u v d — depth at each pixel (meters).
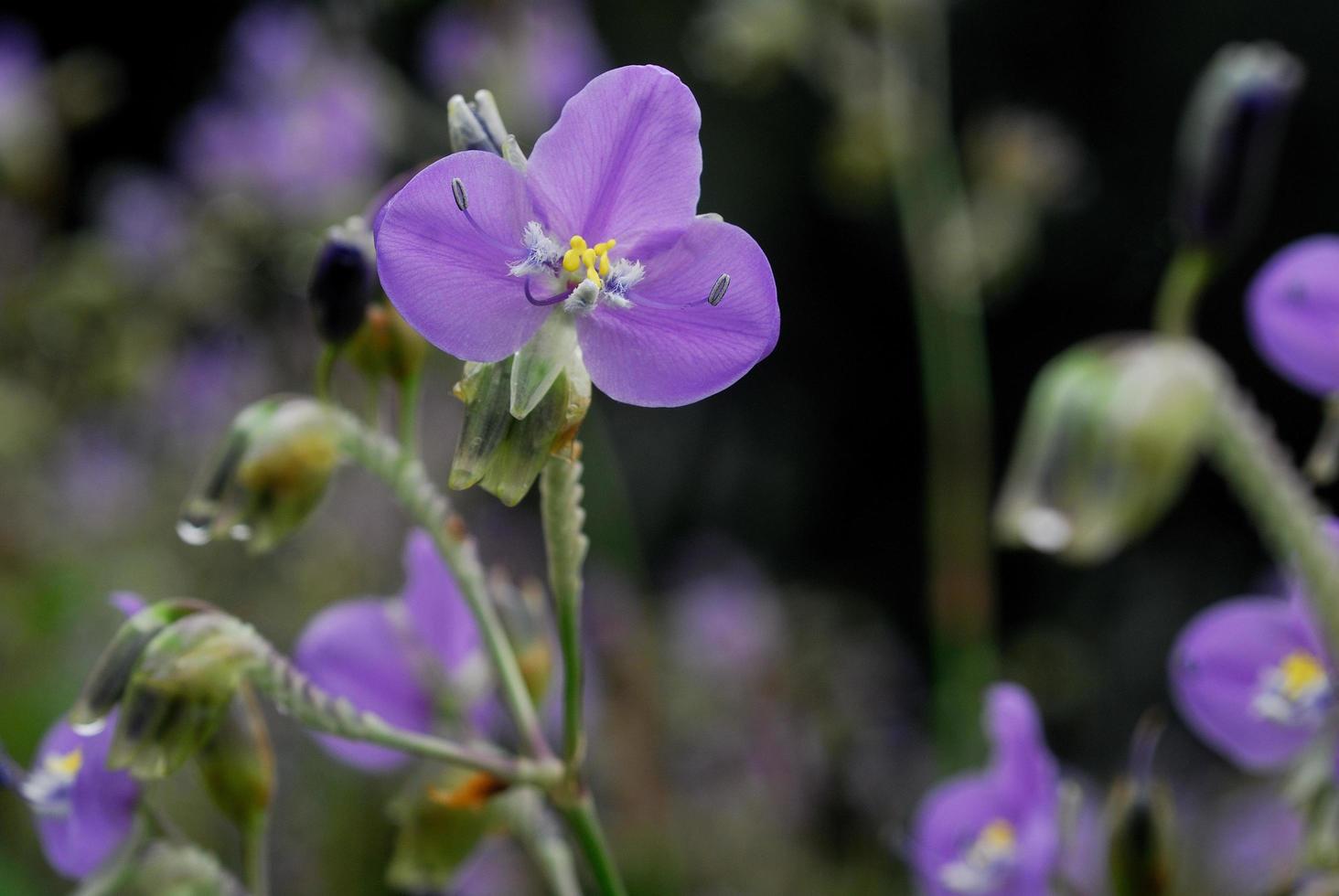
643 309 0.32
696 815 0.88
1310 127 1.17
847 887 0.88
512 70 0.83
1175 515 1.25
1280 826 0.75
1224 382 0.37
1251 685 0.36
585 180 0.32
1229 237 0.37
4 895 0.67
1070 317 1.28
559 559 0.33
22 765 0.85
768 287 0.31
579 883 0.59
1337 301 0.36
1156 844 0.34
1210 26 1.20
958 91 1.27
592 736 0.82
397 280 0.31
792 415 1.37
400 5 0.98
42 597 0.95
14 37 0.99
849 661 1.03
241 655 0.33
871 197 0.78
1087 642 1.23
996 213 0.75
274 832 0.74
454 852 0.36
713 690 0.94
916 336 1.35
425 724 0.36
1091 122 1.25
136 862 0.34
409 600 0.36
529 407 0.31
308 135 0.94
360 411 0.87
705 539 1.19
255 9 1.44
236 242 0.99
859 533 1.36
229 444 0.34
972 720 0.69
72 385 1.00
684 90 0.31
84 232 1.47
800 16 0.74
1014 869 0.36
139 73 1.56
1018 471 0.38
